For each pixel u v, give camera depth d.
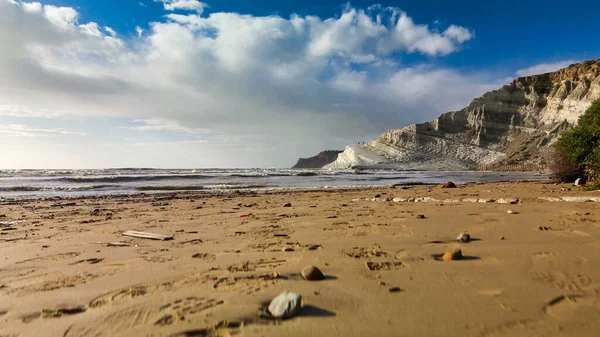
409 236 4.34
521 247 3.62
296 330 1.85
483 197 10.05
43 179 24.23
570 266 2.93
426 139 100.75
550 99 89.94
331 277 2.75
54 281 2.75
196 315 2.04
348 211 7.16
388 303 2.21
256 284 2.58
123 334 1.85
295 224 5.55
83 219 6.95
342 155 111.56
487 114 97.56
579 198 8.31
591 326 1.86
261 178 30.38
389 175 41.41
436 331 1.83
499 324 1.90
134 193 15.60
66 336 1.86
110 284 2.65
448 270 2.90
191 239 4.47
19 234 5.12
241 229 5.20
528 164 73.31
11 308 2.22
